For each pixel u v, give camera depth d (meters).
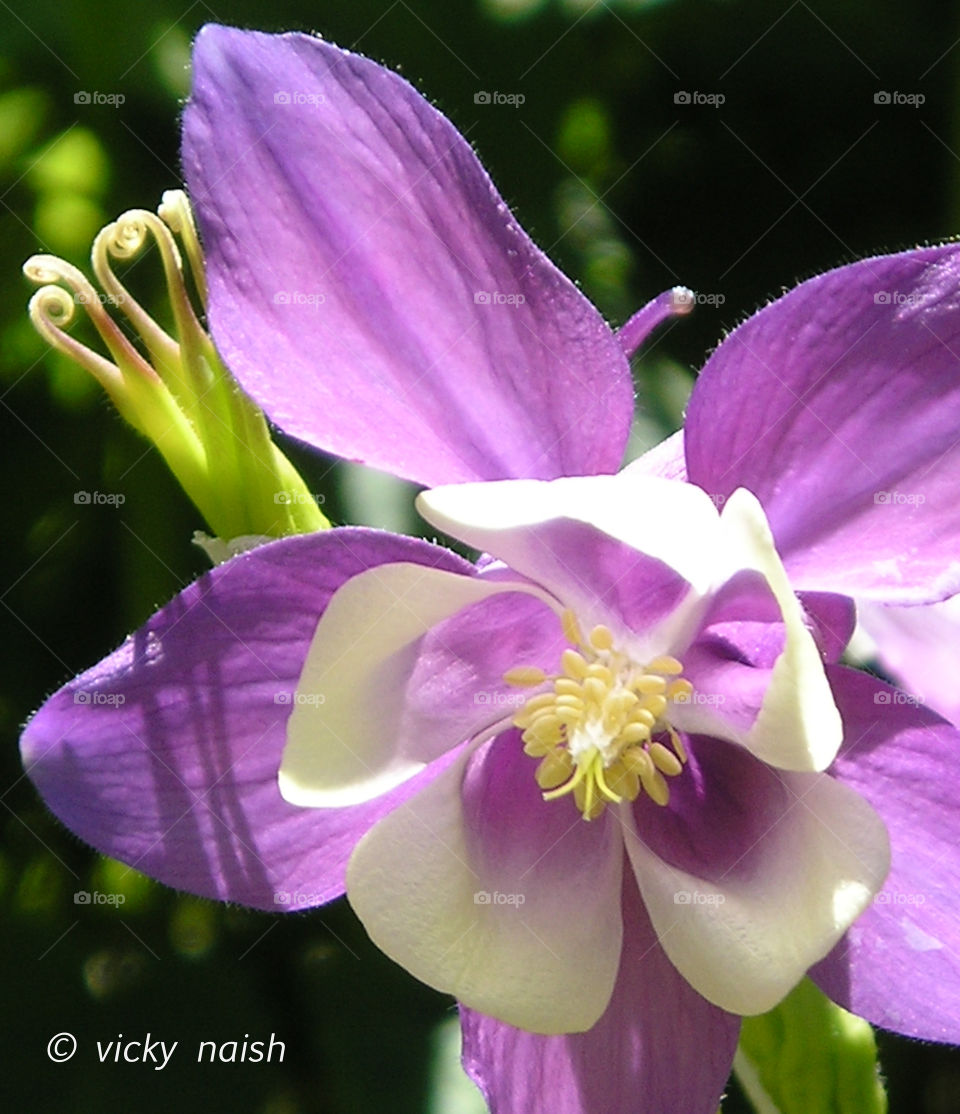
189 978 0.25
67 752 0.18
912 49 0.26
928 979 0.18
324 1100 0.25
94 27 0.25
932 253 0.18
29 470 0.25
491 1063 0.19
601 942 0.19
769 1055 0.20
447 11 0.26
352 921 0.25
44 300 0.19
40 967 0.25
